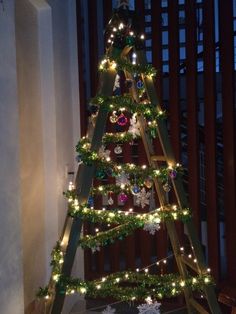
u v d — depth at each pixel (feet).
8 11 6.05
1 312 5.65
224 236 9.91
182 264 6.89
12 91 6.12
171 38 9.56
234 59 9.00
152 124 6.11
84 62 10.43
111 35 5.73
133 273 6.72
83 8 10.34
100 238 5.69
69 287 5.26
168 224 7.09
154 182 7.05
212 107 9.27
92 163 5.28
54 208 8.60
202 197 10.12
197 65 9.51
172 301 10.00
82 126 10.28
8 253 5.87
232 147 9.04
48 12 8.46
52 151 8.61
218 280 9.43
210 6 9.07
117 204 9.96
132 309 9.67
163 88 10.00
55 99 8.62
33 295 7.84
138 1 9.71
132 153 10.30
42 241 8.47
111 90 5.49
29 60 8.00
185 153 10.37
